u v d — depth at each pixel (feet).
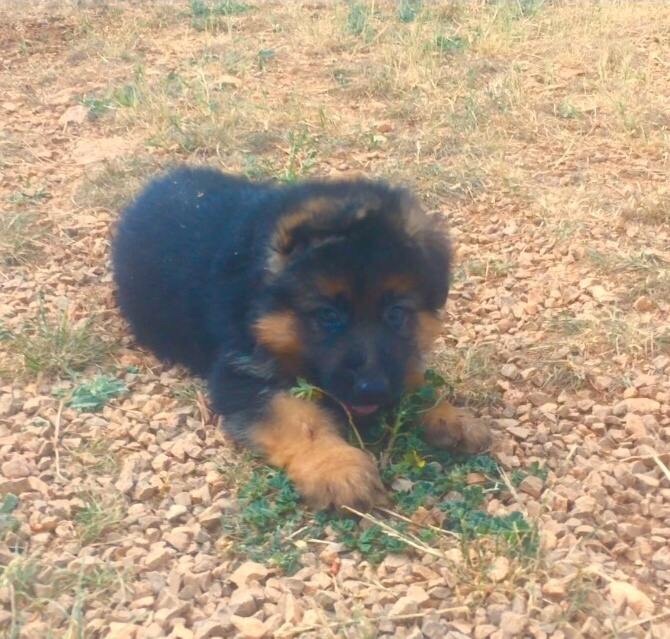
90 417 3.10
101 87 5.49
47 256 3.97
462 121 4.97
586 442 3.05
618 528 2.73
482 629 2.43
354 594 2.51
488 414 3.18
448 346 3.48
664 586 2.58
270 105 5.18
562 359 3.39
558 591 2.49
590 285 3.78
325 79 5.61
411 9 6.71
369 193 2.98
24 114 5.18
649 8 6.81
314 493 2.73
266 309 2.91
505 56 5.90
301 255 2.87
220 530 2.72
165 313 3.31
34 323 3.50
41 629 2.40
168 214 3.46
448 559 2.56
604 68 5.51
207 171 3.79
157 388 3.27
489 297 3.76
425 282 2.95
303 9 6.91
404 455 2.91
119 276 3.53
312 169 4.53
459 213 4.29
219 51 6.05
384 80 5.43
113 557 2.62
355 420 2.98
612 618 2.45
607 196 4.36
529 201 4.33
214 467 2.90
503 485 2.84
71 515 2.74
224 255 3.08
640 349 3.43
